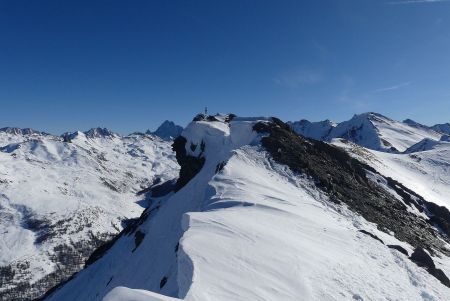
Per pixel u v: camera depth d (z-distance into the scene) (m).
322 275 23.92
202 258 21.05
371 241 36.28
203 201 46.75
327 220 40.28
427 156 148.12
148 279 36.31
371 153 124.75
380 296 23.80
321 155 71.06
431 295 27.12
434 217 72.88
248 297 18.09
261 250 24.53
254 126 74.50
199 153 81.38
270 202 41.41
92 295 67.56
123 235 93.94
